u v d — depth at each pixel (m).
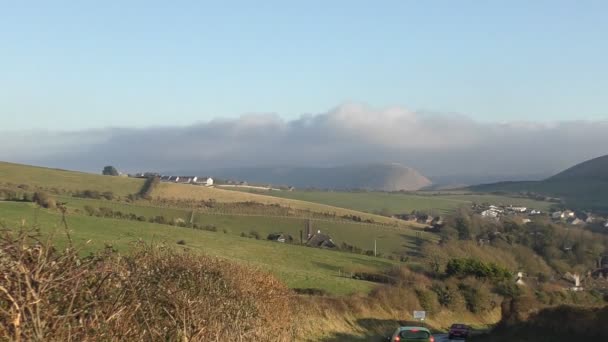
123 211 71.38
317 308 33.91
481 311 55.06
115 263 7.25
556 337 30.41
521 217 118.19
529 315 35.59
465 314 53.69
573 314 30.78
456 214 112.94
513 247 79.94
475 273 62.53
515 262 75.75
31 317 5.44
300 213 92.31
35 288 5.59
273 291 16.42
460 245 75.56
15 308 5.36
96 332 6.18
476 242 81.62
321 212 95.94
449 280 57.78
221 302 11.52
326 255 70.38
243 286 14.10
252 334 12.73
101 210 67.25
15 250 5.61
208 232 68.44
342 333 31.36
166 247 12.33
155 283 9.02
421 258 73.50
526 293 58.69
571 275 74.38
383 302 45.09
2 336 5.34
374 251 77.31
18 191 67.31
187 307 9.02
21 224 6.16
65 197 72.81
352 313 38.97
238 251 60.91
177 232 61.56
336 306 37.84
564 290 62.69
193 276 11.32
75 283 6.02
